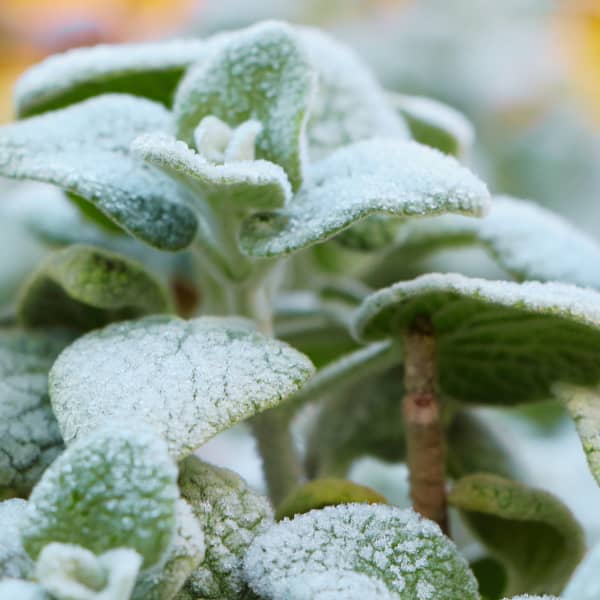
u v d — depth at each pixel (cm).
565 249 37
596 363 34
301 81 34
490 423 39
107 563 29
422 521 32
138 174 34
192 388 31
